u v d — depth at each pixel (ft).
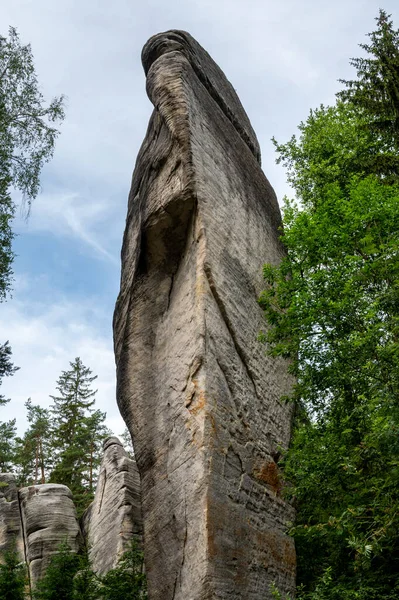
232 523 37.19
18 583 51.72
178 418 40.55
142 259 49.44
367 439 37.35
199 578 34.35
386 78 67.92
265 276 49.24
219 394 40.57
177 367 42.47
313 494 39.75
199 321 42.04
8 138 61.41
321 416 42.34
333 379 40.22
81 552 71.72
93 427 132.77
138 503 66.59
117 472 69.92
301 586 37.60
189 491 37.29
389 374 37.42
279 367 50.44
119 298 53.52
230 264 47.44
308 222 49.37
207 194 47.60
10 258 57.57
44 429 137.39
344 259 45.68
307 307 44.34
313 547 46.11
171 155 49.26
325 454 40.04
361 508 35.09
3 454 133.90
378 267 43.37
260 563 38.50
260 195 59.11
